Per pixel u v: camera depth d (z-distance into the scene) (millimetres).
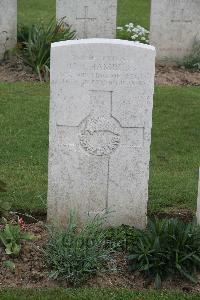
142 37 6145
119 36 6594
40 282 2990
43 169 3957
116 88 3174
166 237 3072
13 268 3014
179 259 3023
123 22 7582
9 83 5230
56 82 3168
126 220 3326
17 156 4105
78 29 5953
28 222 3424
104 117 3211
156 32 5859
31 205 3557
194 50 5902
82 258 3002
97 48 3129
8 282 2980
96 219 3244
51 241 3070
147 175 3271
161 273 3025
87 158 3252
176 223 3135
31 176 3859
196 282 3018
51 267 3033
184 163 4148
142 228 3328
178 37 5875
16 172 3900
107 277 3025
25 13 7746
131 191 3291
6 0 5594
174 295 2939
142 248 3043
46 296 2893
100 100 3189
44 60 5453
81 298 2893
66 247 3027
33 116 4660
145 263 3031
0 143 4258
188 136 4520
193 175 3973
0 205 3232
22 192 3676
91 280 3008
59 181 3279
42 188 3729
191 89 5312
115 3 5914
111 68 3154
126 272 3057
